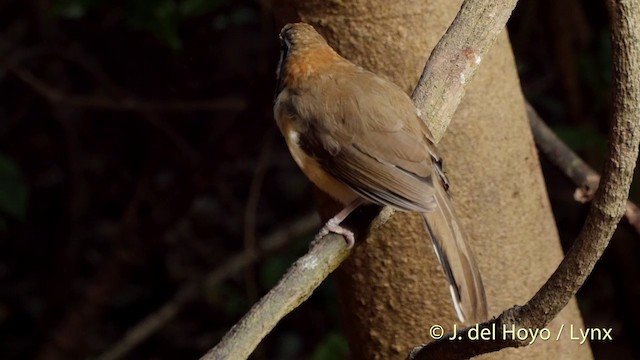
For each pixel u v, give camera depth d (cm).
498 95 667
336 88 610
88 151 1314
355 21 647
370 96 599
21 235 1350
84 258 1340
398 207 559
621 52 480
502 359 660
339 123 596
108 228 1334
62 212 1339
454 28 583
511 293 669
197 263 1343
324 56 631
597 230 484
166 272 1341
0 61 1166
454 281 538
